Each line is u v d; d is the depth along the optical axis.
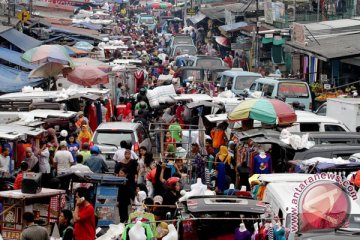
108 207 28.39
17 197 25.08
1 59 59.41
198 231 22.39
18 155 33.81
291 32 69.12
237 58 88.38
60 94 45.47
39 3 120.88
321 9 79.75
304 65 69.19
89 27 111.31
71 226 25.31
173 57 93.19
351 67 61.16
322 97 53.88
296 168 30.23
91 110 47.00
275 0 86.44
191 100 48.88
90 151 34.19
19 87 51.50
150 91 53.00
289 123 38.22
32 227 22.70
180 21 145.38
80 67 55.03
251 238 21.59
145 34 134.38
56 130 40.28
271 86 53.34
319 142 34.19
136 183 31.78
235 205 22.17
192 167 35.31
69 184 28.78
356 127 42.00
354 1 79.06
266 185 25.17
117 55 86.94
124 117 52.12
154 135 45.47
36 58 53.66
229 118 38.94
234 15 98.94
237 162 35.50
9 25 70.56
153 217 23.62
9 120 37.91
